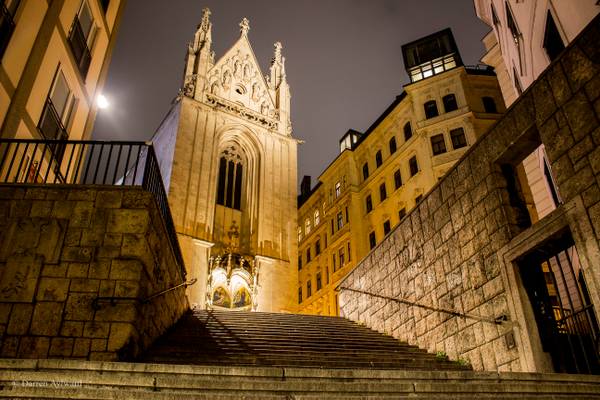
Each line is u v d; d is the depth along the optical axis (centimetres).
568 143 806
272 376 551
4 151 1049
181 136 3559
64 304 774
